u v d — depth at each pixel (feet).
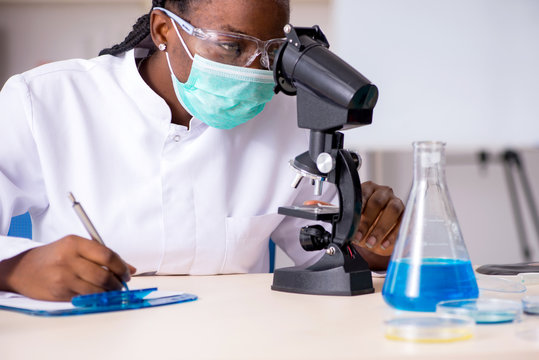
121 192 4.94
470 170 13.56
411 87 12.78
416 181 3.07
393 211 4.41
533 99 12.66
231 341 2.48
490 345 2.38
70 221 4.90
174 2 4.55
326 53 3.63
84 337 2.56
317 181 3.74
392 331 2.49
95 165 4.92
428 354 2.27
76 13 11.40
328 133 3.69
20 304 3.24
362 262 3.66
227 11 4.23
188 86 4.62
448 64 12.72
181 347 2.39
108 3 11.39
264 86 4.48
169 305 3.23
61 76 5.06
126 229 4.89
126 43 5.24
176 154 5.02
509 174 13.15
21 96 4.89
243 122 4.95
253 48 4.29
